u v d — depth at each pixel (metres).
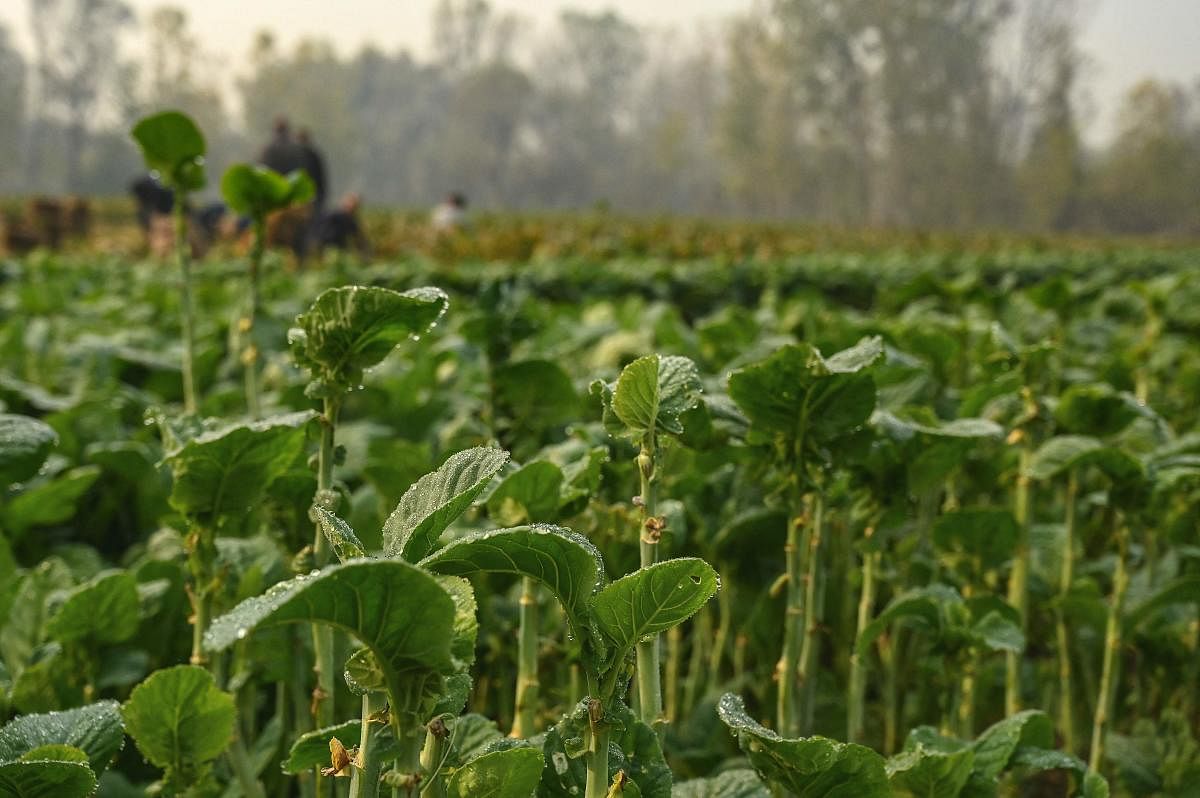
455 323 6.85
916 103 114.75
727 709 1.51
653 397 1.61
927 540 3.25
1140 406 2.86
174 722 1.75
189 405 3.73
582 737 1.26
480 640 2.85
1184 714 3.23
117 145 130.12
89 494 4.06
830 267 12.78
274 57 138.00
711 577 1.17
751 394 2.03
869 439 2.21
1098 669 3.32
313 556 1.79
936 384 4.15
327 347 1.58
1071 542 3.06
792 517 2.13
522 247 16.83
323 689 1.92
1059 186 109.12
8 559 2.92
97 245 20.69
